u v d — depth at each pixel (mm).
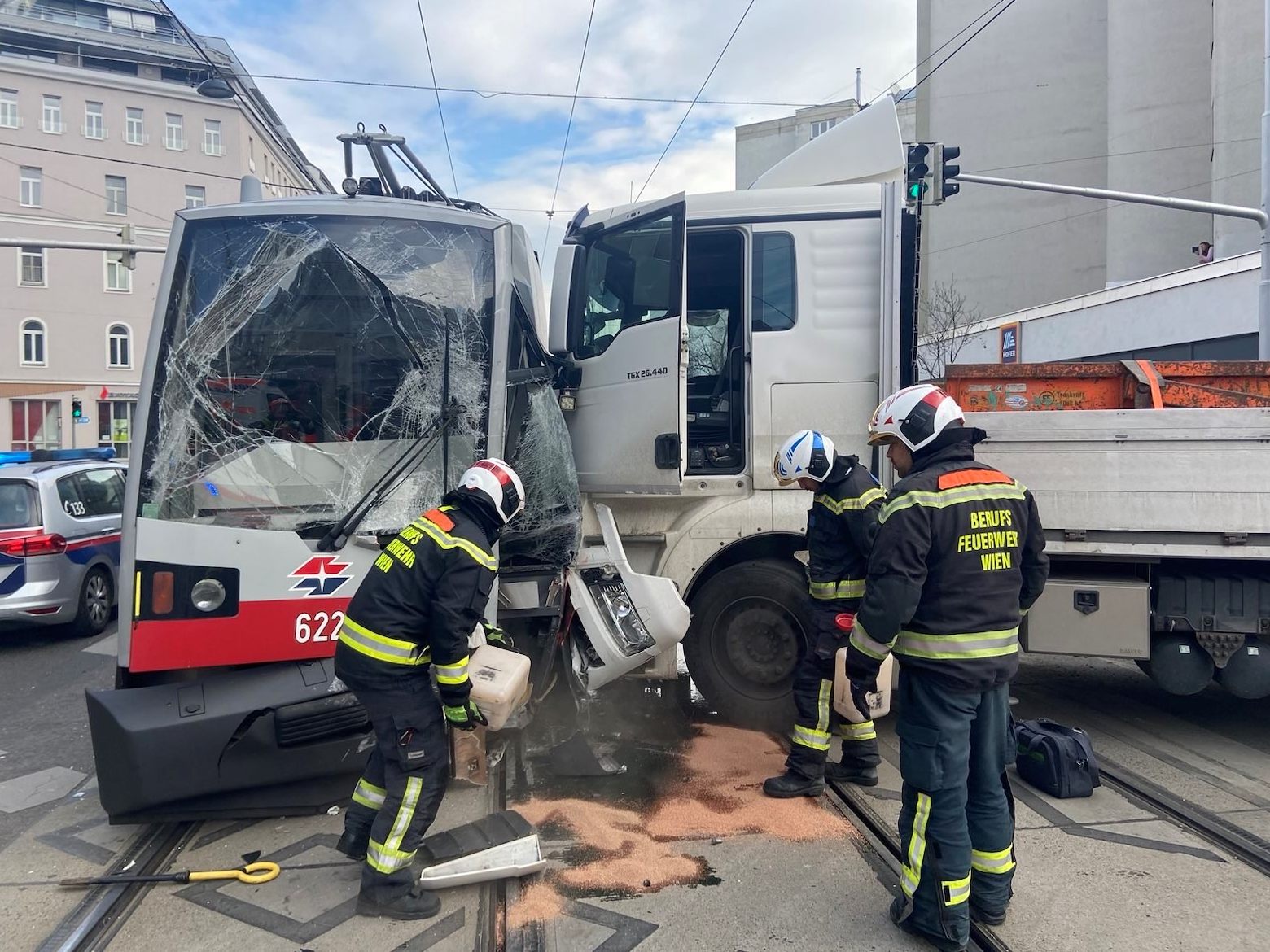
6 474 7953
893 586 2932
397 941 3127
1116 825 4055
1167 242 29375
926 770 3004
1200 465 4828
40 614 7805
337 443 4090
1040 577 3283
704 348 5492
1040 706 5973
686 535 5098
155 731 3611
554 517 4883
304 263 4152
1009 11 36469
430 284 4230
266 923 3252
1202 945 3082
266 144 45781
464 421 4195
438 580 3223
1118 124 30188
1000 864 3164
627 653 4660
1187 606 5000
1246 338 16547
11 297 38125
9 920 3293
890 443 3322
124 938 3170
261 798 3875
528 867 3488
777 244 5133
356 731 3846
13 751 5258
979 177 11977
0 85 37969
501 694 3539
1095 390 5656
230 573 3844
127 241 15406
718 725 5316
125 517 3824
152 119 40562
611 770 4559
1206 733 5387
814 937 3150
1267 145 11445
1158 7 29109
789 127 54844
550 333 5570
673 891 3453
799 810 4168
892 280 4891
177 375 3975
